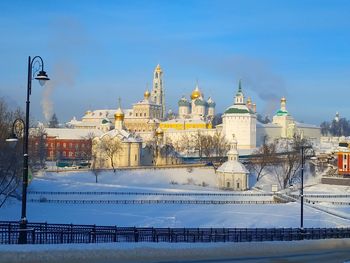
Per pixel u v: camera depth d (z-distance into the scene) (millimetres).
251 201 143500
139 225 96062
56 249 39156
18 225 51031
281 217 111375
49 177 185625
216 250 45125
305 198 151125
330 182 196125
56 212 111688
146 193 150250
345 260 45781
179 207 128250
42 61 43312
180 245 44312
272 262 43438
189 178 196625
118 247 41562
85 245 41000
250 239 63406
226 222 103562
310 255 47594
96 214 111125
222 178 183375
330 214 115250
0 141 106562
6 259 37125
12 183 120188
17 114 144375
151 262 40594
